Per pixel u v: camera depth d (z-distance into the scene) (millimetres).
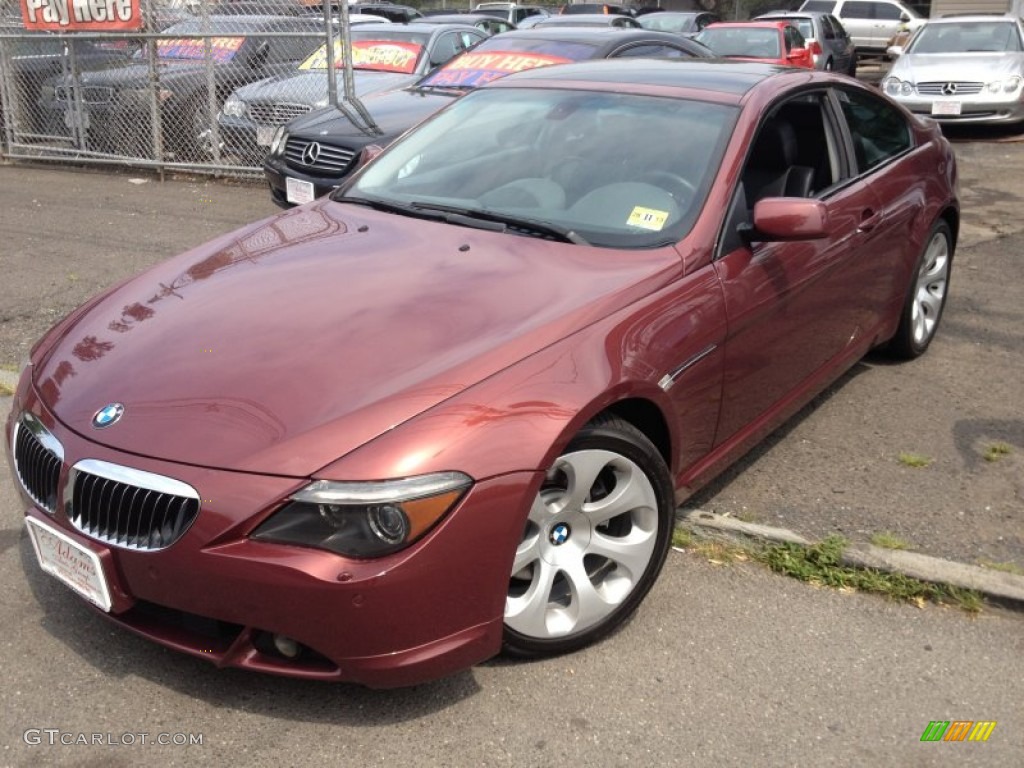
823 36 17484
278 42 9727
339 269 3338
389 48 10570
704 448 3467
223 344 2883
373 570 2404
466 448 2525
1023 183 9859
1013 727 2779
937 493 4027
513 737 2674
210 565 2426
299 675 2537
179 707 2734
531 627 2844
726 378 3443
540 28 9484
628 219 3533
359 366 2723
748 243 3568
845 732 2738
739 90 4023
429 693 2812
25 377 3137
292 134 7730
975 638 3158
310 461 2447
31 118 10734
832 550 3510
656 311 3131
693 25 19953
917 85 12617
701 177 3611
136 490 2523
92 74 10141
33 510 2809
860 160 4582
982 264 7207
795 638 3125
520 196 3781
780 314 3697
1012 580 3367
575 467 2797
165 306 3215
